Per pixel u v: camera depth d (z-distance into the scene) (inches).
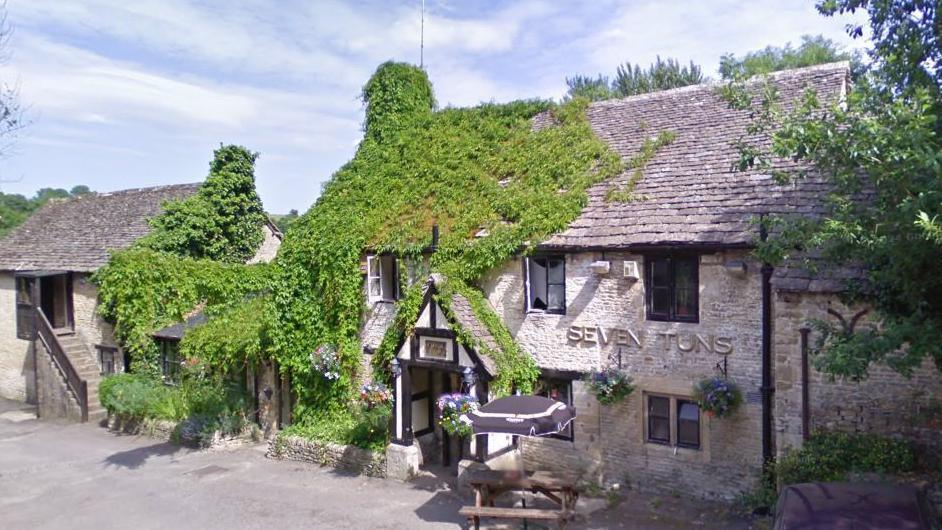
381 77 808.9
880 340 302.2
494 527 467.2
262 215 1080.8
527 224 557.9
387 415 604.1
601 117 682.8
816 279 420.2
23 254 1087.0
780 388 436.5
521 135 681.6
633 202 537.3
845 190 353.1
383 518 493.0
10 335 1069.8
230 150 1038.4
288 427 703.1
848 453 396.8
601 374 507.8
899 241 308.2
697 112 625.9
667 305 498.6
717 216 484.1
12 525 522.6
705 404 459.2
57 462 693.9
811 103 334.3
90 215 1142.3
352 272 653.3
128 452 718.5
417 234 621.6
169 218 979.9
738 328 466.0
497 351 536.7
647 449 506.6
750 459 464.1
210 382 795.4
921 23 344.2
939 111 335.3
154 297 892.6
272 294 705.0
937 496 348.5
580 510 478.9
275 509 524.7
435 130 747.4
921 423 392.2
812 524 291.4
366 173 737.6
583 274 532.1
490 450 538.9
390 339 579.8
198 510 532.1
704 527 437.4
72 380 895.1
